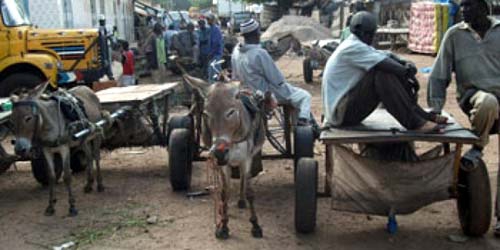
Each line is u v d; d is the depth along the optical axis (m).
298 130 6.91
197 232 6.13
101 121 7.33
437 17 23.50
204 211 6.76
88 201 7.24
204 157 7.54
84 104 7.33
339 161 5.62
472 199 5.48
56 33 13.91
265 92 6.34
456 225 6.15
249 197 5.89
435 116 5.48
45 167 7.69
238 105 5.31
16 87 12.58
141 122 8.41
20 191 7.81
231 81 6.19
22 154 6.14
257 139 6.05
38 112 6.21
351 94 5.74
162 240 5.95
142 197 7.33
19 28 12.99
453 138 5.23
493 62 5.72
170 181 7.45
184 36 17.42
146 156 9.60
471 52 5.75
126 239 6.01
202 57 16.44
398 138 5.30
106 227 6.36
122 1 36.53
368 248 5.62
